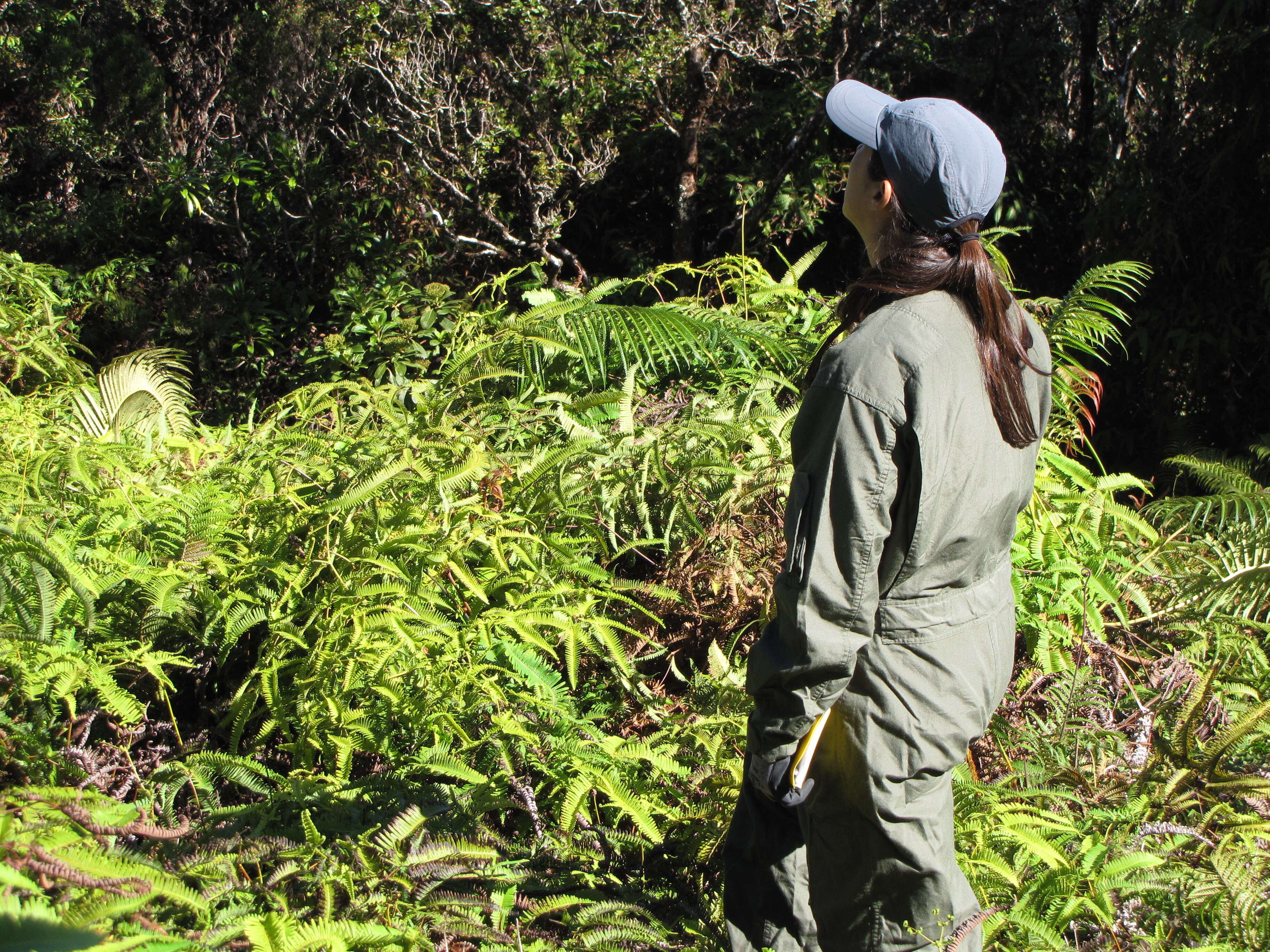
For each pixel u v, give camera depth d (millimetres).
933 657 1431
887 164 1472
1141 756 2164
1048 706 2342
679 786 2123
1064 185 7734
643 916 1848
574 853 1884
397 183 7672
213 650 2436
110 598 2285
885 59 7910
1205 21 5453
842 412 1354
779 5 7207
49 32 9484
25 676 1937
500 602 2371
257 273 7895
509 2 7184
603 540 2564
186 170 8375
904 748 1441
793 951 1724
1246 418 5559
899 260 1439
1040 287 7582
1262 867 1780
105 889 1375
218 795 2131
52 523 2293
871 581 1356
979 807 1887
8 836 1388
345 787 1941
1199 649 2445
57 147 9781
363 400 2994
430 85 7258
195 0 8906
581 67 7312
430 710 2047
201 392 7531
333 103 7996
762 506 2623
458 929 1604
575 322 3197
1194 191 5719
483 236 8086
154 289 8172
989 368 1421
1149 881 1745
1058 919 1671
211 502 2449
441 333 5008
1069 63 8070
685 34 7145
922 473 1342
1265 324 5426
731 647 2490
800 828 1714
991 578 1519
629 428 2760
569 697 2248
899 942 1542
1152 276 5801
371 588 2150
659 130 8141
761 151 8078
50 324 5086
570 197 8180
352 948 1493
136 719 1986
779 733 1430
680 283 7910
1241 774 2115
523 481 2568
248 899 1579
